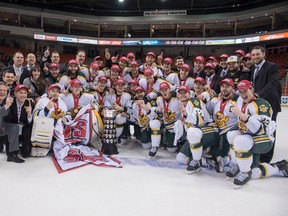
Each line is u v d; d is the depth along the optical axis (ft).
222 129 11.71
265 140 9.93
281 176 11.37
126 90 16.51
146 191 9.15
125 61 19.43
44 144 12.53
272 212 7.97
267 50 78.28
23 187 9.00
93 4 93.04
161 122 14.30
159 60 22.76
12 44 87.56
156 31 99.45
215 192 9.38
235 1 86.43
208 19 84.07
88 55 96.02
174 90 14.44
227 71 16.26
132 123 16.34
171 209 7.90
